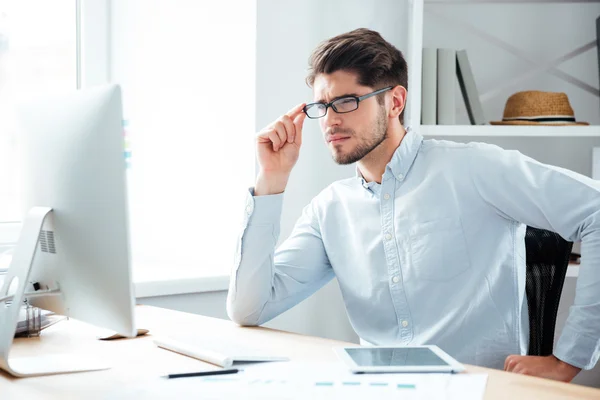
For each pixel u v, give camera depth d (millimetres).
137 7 2459
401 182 1770
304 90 2512
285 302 1759
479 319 1688
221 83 2465
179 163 2525
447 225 1712
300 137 1721
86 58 2385
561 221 1588
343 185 1868
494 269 1697
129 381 1157
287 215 2510
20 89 2328
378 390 1063
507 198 1663
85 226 1224
